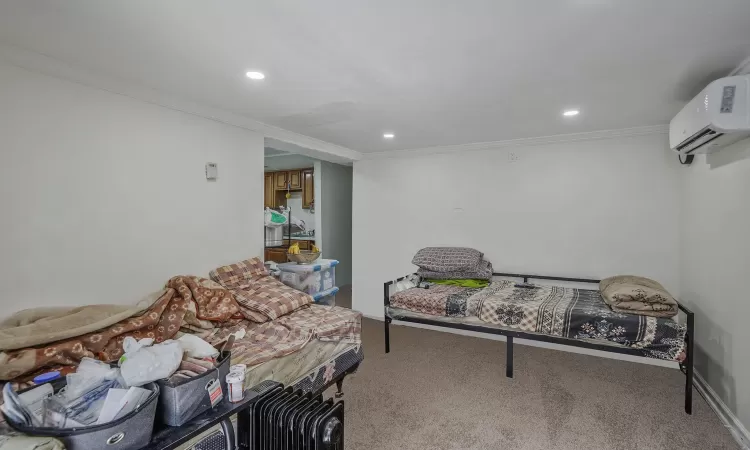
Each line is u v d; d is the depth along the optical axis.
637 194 3.31
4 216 1.80
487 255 3.99
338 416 1.28
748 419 2.04
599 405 2.50
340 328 2.48
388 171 4.56
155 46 1.76
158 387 1.07
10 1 1.37
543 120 3.04
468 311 3.03
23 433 0.88
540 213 3.72
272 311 2.55
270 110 2.81
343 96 2.46
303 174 5.89
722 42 1.70
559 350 3.55
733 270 2.24
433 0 1.37
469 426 2.24
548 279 3.67
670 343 2.38
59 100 1.99
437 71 2.05
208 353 1.31
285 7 1.41
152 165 2.44
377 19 1.50
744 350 2.11
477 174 4.03
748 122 1.83
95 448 0.88
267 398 1.35
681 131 2.36
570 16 1.48
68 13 1.46
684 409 2.44
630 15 1.47
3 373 1.52
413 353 3.46
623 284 2.80
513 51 1.80
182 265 2.63
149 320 2.11
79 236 2.08
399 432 2.17
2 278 1.80
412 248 4.43
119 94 2.25
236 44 1.73
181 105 2.57
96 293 2.16
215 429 1.45
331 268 3.55
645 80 2.17
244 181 3.10
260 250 3.26
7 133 1.80
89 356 1.79
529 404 2.51
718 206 2.44
